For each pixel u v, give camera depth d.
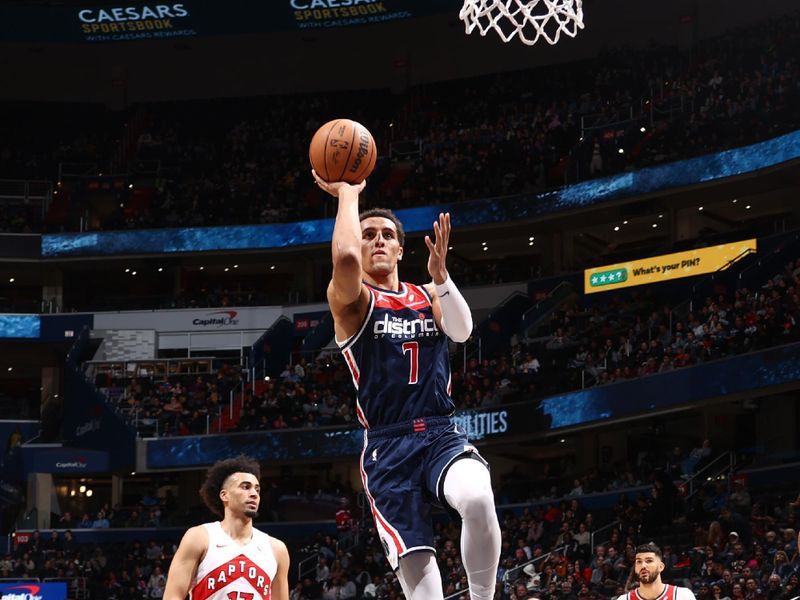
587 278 34.59
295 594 27.14
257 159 42.31
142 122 44.25
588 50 41.16
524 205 35.78
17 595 23.16
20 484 35.44
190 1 40.91
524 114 40.34
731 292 30.80
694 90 36.03
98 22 41.50
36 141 44.12
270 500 32.66
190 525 32.72
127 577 29.83
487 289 36.81
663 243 36.56
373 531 29.33
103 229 39.41
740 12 38.69
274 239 38.28
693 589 19.30
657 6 39.75
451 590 23.42
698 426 30.41
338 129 5.13
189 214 39.66
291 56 43.94
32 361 40.56
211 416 34.59
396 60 43.44
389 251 5.21
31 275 41.25
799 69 34.56
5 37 41.75
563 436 32.88
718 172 32.22
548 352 32.44
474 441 31.28
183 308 38.50
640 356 29.52
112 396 35.75
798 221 33.47
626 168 34.19
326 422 33.28
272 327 36.78
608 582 20.88
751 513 22.98
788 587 17.23
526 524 26.84
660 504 24.19
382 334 5.05
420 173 38.59
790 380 25.70
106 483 37.44
